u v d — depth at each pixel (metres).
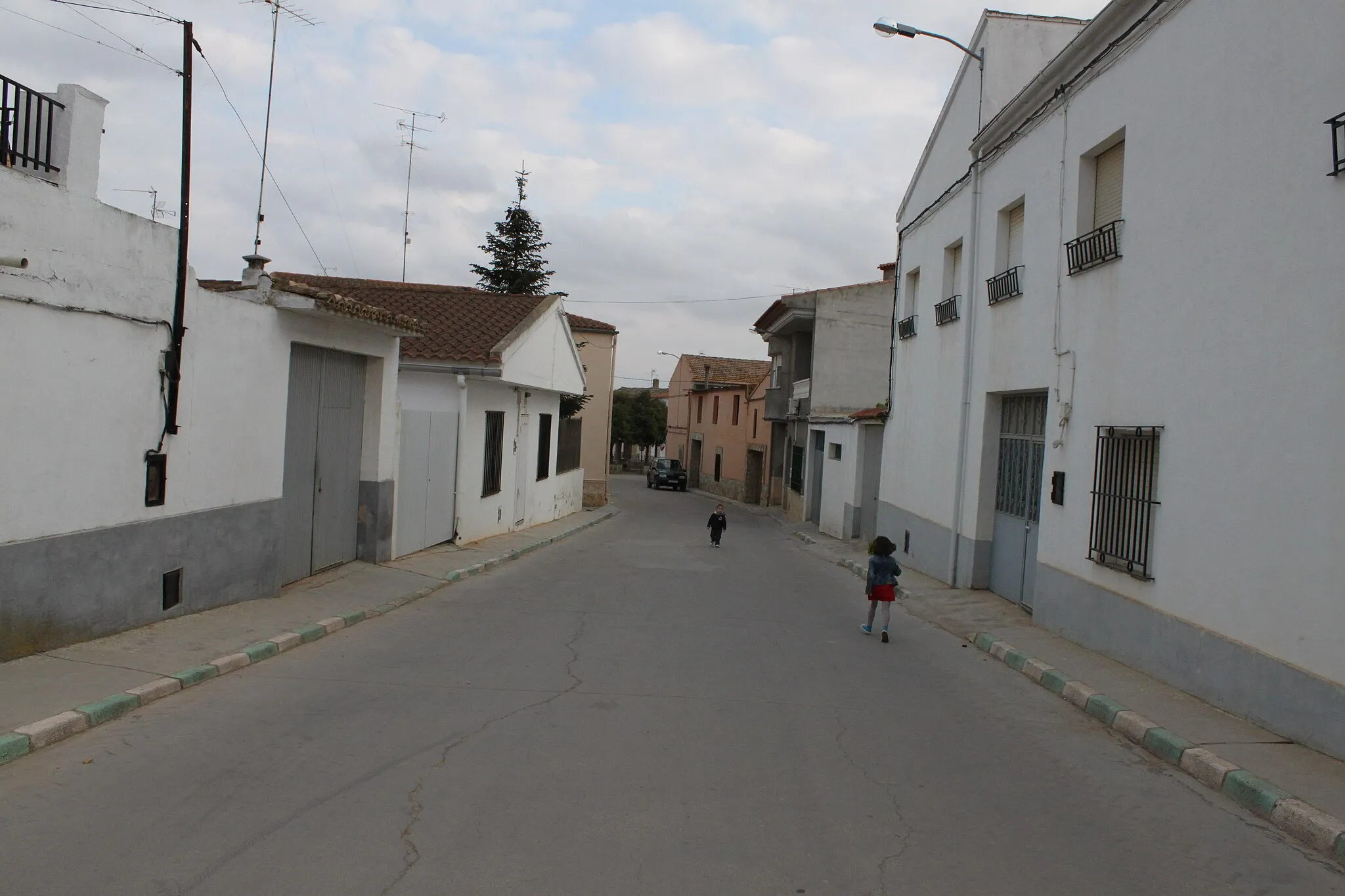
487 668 8.19
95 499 7.48
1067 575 10.19
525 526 22.55
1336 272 6.05
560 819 4.79
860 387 30.81
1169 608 8.00
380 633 9.64
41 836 4.34
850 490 24.44
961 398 14.55
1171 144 8.29
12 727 5.52
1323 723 6.01
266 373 10.12
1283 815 5.12
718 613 11.88
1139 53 8.98
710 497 49.94
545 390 22.56
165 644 7.81
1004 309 12.76
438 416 16.06
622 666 8.50
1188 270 7.91
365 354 12.91
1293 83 6.55
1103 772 6.02
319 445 12.13
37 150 6.67
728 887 4.09
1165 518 8.11
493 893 3.94
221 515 9.39
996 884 4.26
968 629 11.02
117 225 7.46
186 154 8.21
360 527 13.50
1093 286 9.85
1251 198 7.02
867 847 4.60
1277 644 6.50
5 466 6.53
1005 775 5.87
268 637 8.52
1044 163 11.48
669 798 5.15
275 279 10.21
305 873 4.06
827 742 6.39
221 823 4.57
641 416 73.12
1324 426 6.11
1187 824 5.12
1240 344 7.10
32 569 6.85
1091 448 9.73
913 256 18.33
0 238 6.24
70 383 7.09
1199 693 7.43
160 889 3.86
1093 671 8.49
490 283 46.50
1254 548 6.81
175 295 8.26
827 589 15.10
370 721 6.39
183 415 8.62
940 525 15.57
